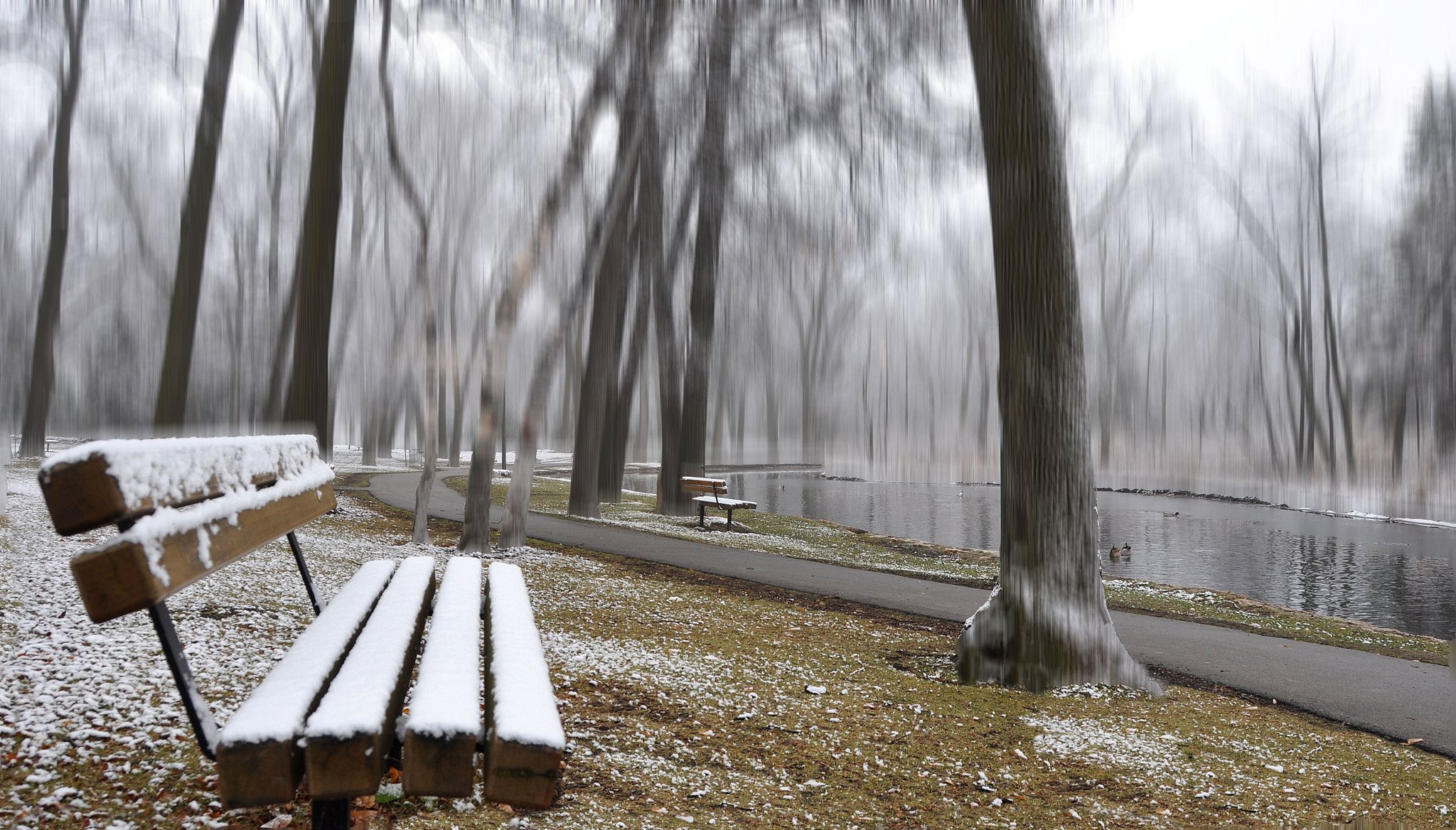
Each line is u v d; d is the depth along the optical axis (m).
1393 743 5.67
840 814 3.71
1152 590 12.38
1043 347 6.75
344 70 12.62
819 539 17.41
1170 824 3.95
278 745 1.79
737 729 4.72
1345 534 25.03
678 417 20.50
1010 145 6.89
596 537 14.33
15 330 42.22
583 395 17.98
